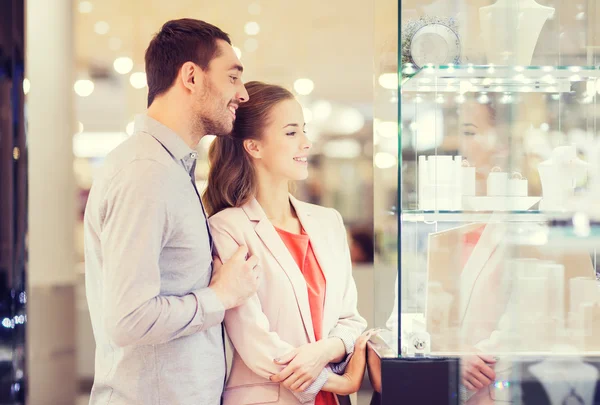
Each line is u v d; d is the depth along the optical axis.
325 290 1.95
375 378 1.72
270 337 1.77
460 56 1.55
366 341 1.85
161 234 1.51
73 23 2.91
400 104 1.49
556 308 1.55
